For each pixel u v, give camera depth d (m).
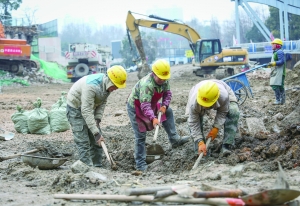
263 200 4.78
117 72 8.11
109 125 12.75
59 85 37.38
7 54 36.12
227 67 32.81
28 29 47.03
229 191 5.01
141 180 7.02
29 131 12.18
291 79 22.05
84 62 43.03
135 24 32.84
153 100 8.48
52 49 60.62
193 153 8.75
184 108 15.28
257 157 7.75
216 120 8.06
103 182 6.75
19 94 26.17
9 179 7.35
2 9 59.22
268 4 47.38
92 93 8.11
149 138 10.52
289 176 6.67
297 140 7.67
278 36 58.81
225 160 7.81
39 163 7.90
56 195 5.63
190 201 5.06
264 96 17.72
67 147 10.27
